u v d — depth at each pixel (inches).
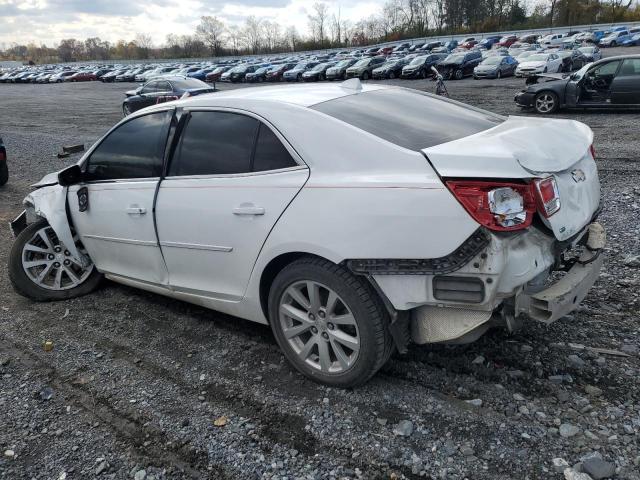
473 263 98.9
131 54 5802.2
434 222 100.4
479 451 100.9
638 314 147.3
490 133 120.6
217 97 142.9
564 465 95.7
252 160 127.7
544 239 104.7
